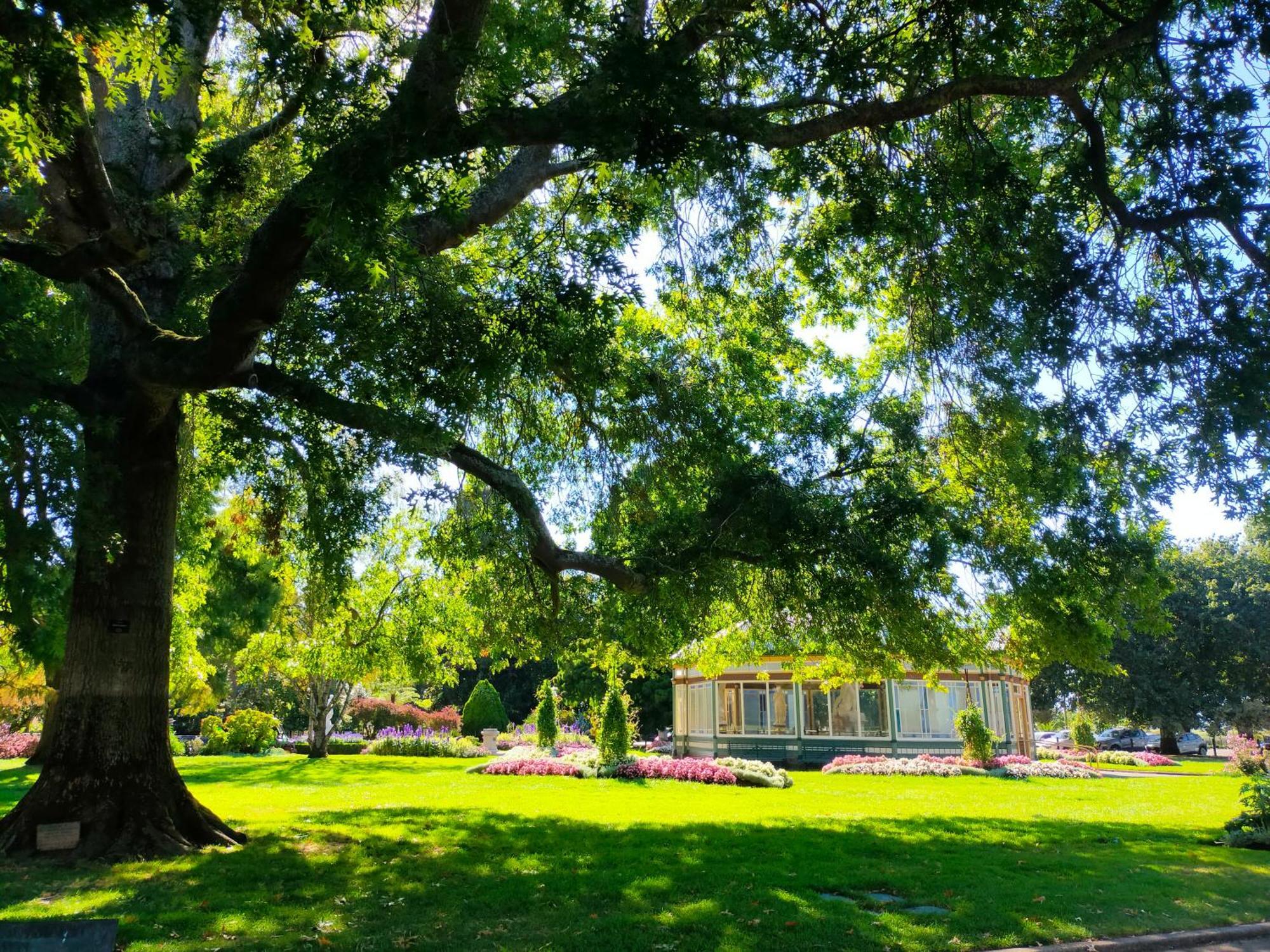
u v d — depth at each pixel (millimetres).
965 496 13359
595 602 13227
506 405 12750
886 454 12359
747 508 11203
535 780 20047
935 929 6688
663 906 7246
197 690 25844
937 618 13320
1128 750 50469
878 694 28781
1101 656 14195
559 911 7066
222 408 9812
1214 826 13633
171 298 10656
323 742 27422
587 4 8312
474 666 20219
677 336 14430
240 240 9766
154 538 9867
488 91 7367
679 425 12305
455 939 6211
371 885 7895
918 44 8336
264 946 5988
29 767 22109
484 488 12922
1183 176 8883
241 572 19016
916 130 10664
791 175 10383
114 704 9383
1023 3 8906
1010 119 11008
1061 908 7480
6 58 6000
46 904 7008
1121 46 8500
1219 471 9164
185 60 7434
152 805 9352
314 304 9828
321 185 6066
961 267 10250
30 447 7352
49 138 6676
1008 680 30172
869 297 13688
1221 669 43781
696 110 6535
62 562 7578
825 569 11352
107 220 8180
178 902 7160
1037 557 13242
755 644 17141
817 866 9109
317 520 10117
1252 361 8438
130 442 9789
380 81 6754
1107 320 9414
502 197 10367
